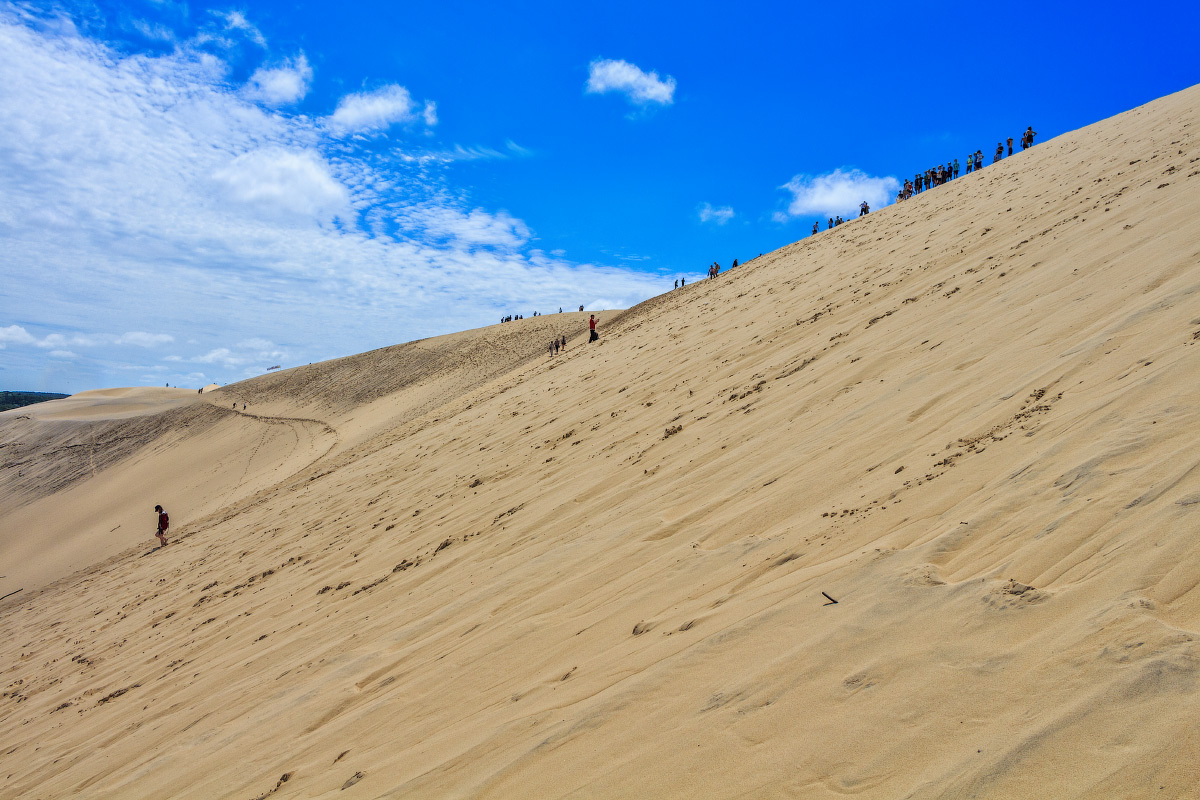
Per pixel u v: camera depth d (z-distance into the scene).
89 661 8.96
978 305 7.17
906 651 2.41
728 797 2.12
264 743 4.41
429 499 10.01
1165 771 1.53
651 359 14.31
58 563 28.91
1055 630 2.17
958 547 2.95
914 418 4.89
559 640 4.02
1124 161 11.66
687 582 4.02
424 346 58.44
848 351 7.93
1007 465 3.45
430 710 3.87
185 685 6.45
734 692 2.62
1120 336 4.31
